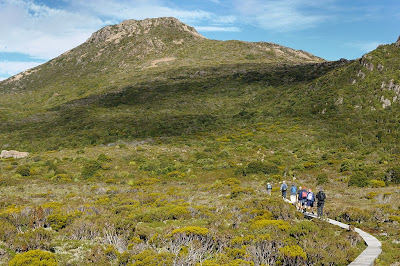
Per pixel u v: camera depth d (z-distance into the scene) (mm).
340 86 56875
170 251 9539
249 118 58875
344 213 15164
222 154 39812
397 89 49906
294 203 17688
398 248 10641
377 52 58844
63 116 65625
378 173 27969
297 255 8562
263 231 10898
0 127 59344
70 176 32656
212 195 22734
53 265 7961
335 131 44906
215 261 8219
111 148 44281
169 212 15164
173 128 55000
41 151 45844
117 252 9297
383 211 15258
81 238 11367
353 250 9391
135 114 63906
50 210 14320
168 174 33812
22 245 9328
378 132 42062
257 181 29734
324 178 28016
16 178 31672
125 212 15922
